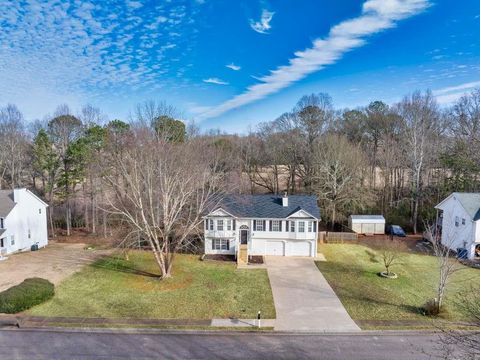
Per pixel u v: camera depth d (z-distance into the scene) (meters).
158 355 16.58
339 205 45.16
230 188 44.84
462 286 26.19
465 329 18.73
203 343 17.81
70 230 48.75
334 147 45.81
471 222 33.25
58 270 29.89
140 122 43.25
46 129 50.78
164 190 28.70
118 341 17.92
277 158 56.31
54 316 20.72
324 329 19.38
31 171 51.16
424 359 16.19
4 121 51.16
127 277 28.14
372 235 43.34
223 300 23.58
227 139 63.62
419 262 32.50
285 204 36.19
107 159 40.44
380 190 53.34
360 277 28.50
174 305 22.62
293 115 57.78
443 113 52.06
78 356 16.42
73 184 48.25
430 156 46.16
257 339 18.30
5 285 26.20
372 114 61.19
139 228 26.52
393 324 19.98
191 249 36.38
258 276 28.78
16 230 36.50
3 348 17.16
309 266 31.56
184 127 52.44
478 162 41.59
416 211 44.56
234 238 35.19
